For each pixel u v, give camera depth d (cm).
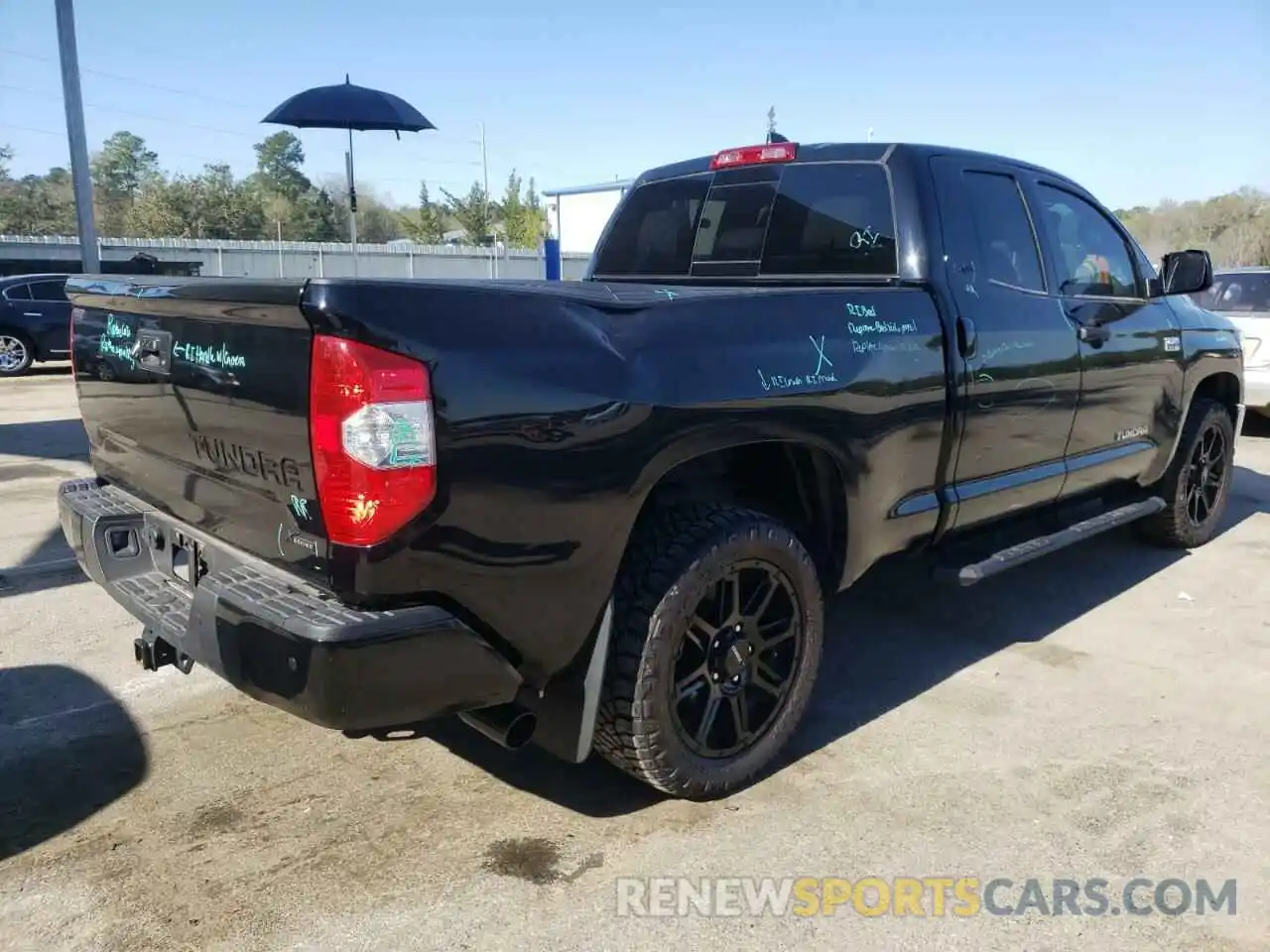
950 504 388
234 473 276
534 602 266
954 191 405
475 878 281
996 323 399
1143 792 328
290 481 252
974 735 369
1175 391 533
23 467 836
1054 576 559
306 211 6925
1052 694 404
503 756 353
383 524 236
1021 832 305
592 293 290
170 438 305
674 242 484
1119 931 260
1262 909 269
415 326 237
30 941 254
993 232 418
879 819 312
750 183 450
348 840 300
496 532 253
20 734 364
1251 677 421
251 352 256
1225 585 543
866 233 400
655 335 285
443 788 330
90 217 1378
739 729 322
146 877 281
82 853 292
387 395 233
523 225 6488
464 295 248
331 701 237
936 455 376
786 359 314
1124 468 508
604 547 274
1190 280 498
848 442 335
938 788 330
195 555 306
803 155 430
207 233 6159
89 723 373
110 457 357
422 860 290
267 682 246
